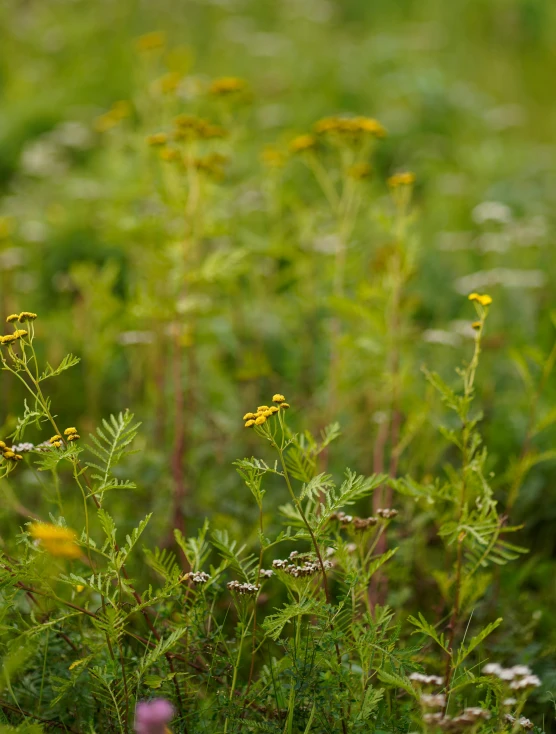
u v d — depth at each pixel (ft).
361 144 9.86
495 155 20.51
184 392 10.61
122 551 5.40
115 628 5.34
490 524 6.36
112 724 5.74
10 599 5.30
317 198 17.01
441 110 22.81
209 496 9.64
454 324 12.78
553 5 30.89
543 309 13.65
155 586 8.21
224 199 11.35
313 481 5.59
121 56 24.98
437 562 8.71
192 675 5.82
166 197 9.44
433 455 9.50
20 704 6.00
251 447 10.57
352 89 23.77
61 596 6.87
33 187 18.75
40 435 11.21
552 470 10.12
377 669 5.39
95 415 11.27
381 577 7.91
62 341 12.48
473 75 27.99
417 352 12.34
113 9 28.22
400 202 9.02
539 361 8.08
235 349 12.28
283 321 12.72
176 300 9.34
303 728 5.57
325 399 11.14
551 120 25.85
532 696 7.02
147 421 11.19
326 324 12.12
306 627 5.65
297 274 11.76
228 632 7.71
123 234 10.22
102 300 10.98
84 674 6.00
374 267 10.10
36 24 27.48
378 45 27.02
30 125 21.47
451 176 19.29
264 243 11.45
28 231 15.24
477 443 6.50
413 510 8.63
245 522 9.21
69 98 22.77
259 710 5.81
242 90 10.84
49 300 14.61
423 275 14.58
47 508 8.95
